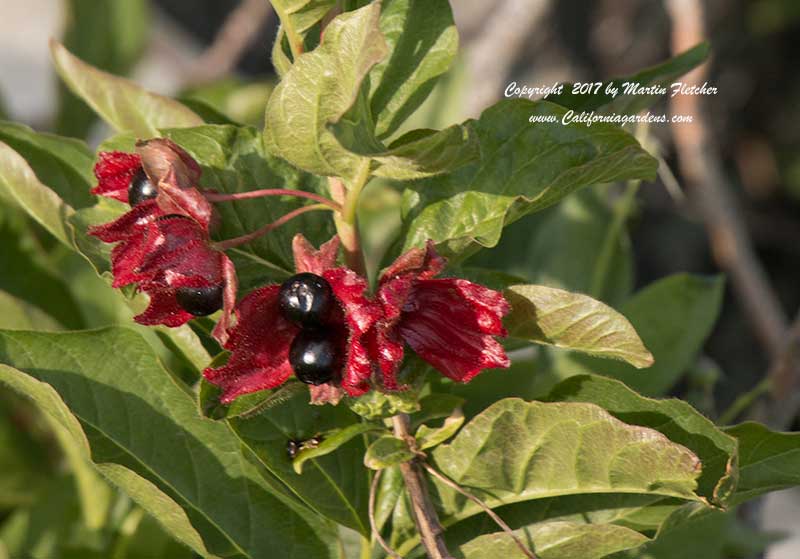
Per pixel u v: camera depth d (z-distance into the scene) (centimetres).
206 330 66
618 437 62
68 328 75
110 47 88
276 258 63
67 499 75
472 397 71
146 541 72
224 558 65
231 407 62
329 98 59
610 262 78
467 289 60
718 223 83
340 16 59
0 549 74
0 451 77
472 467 63
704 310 75
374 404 62
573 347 62
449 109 87
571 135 63
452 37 64
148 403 65
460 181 64
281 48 62
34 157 68
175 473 65
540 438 62
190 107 70
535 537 62
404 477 63
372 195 83
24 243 75
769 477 63
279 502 65
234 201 63
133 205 62
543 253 79
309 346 60
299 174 64
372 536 65
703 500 61
